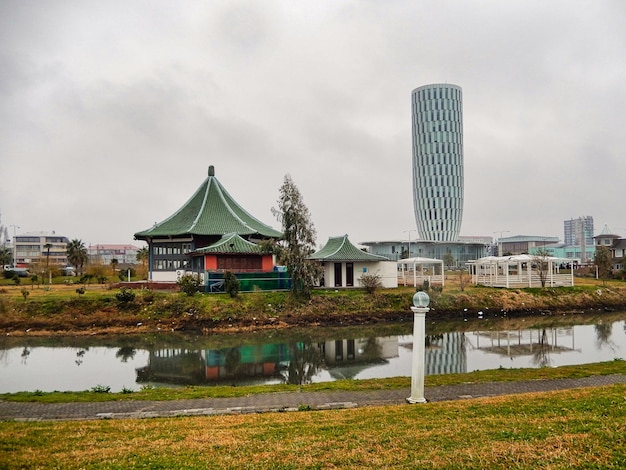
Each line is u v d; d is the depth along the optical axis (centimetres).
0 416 1415
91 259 11044
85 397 1653
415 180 16475
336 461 923
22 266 11038
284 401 1561
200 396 1648
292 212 4578
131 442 1070
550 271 5866
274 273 4881
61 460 948
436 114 16088
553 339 3466
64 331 3675
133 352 3038
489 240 18975
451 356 2834
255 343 3341
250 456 963
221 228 5791
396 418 1230
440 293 4966
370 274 5384
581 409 1196
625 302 5466
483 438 1012
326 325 4116
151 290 4681
